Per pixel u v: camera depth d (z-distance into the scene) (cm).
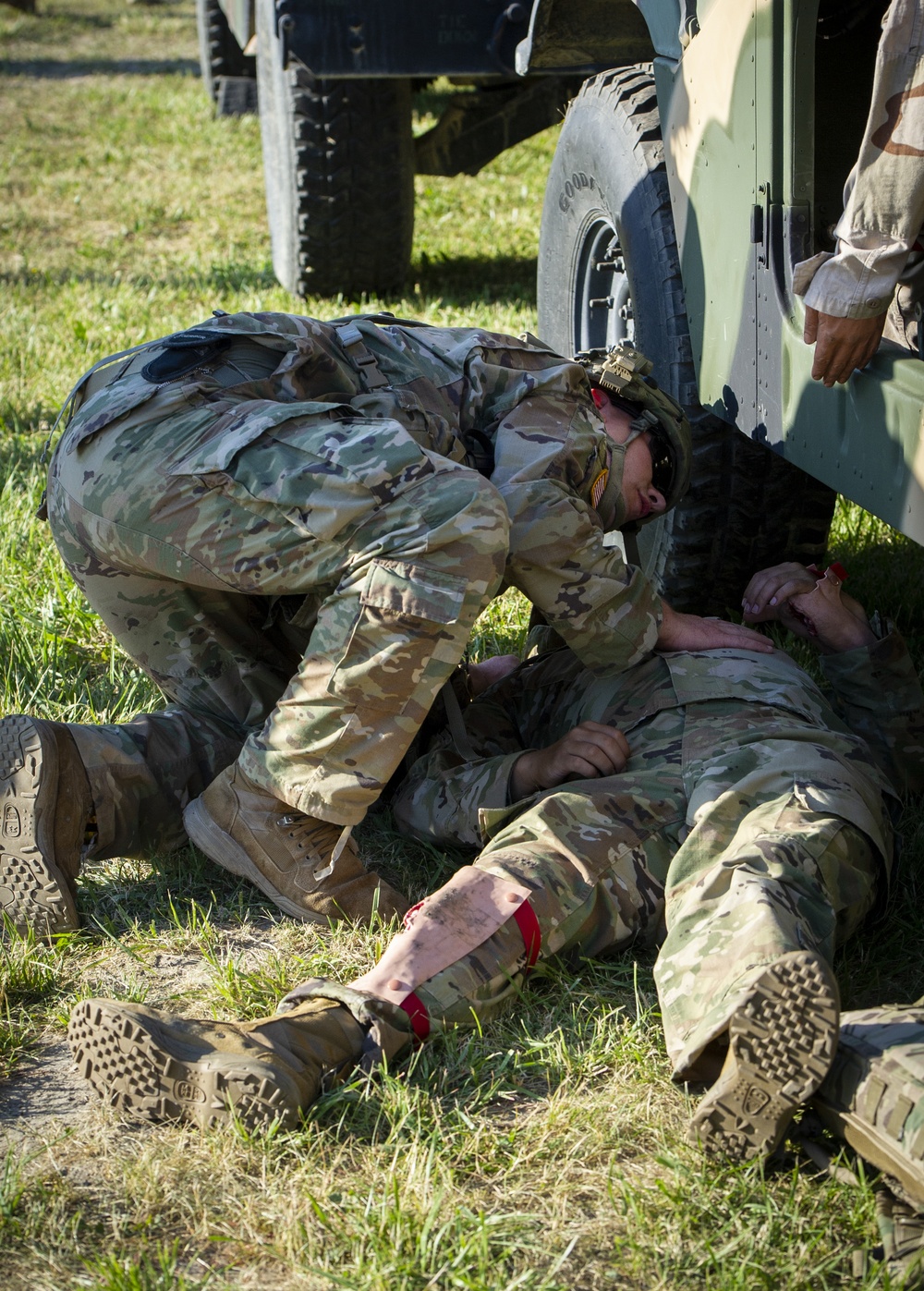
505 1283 210
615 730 307
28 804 297
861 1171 221
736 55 321
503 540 284
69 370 727
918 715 337
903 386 268
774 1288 209
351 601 281
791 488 411
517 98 796
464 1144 238
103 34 2381
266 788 297
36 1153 237
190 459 291
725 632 331
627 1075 256
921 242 343
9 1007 283
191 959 300
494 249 972
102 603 329
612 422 348
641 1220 219
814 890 255
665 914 276
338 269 812
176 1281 212
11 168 1289
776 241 316
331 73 673
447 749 341
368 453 282
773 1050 212
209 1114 238
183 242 1031
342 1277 210
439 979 258
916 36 248
